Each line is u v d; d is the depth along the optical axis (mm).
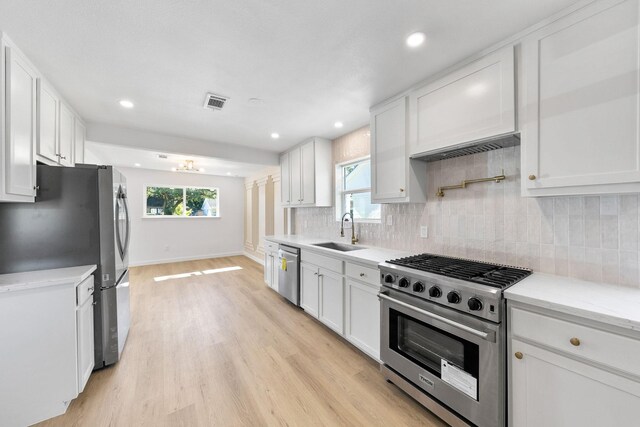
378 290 2023
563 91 1300
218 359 2182
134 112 2660
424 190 2289
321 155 3580
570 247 1530
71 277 1639
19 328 1503
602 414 1018
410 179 2172
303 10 1341
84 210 1981
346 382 1894
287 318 3014
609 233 1403
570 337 1090
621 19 1133
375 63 1817
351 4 1303
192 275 4957
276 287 3762
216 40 1577
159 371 2016
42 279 1584
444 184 2188
